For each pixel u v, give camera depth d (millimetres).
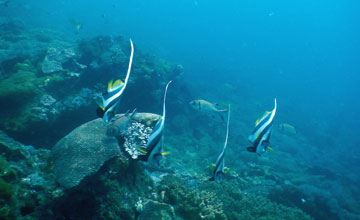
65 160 4492
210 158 11102
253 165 11352
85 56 10078
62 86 8070
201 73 31500
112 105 2143
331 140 22141
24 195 3742
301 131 22625
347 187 13445
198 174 8438
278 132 19656
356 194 13016
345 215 9266
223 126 15641
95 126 5250
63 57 9180
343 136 26172
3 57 9336
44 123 6738
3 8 24078
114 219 4184
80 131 5055
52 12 38594
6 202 3264
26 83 7145
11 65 9344
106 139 4828
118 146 4773
